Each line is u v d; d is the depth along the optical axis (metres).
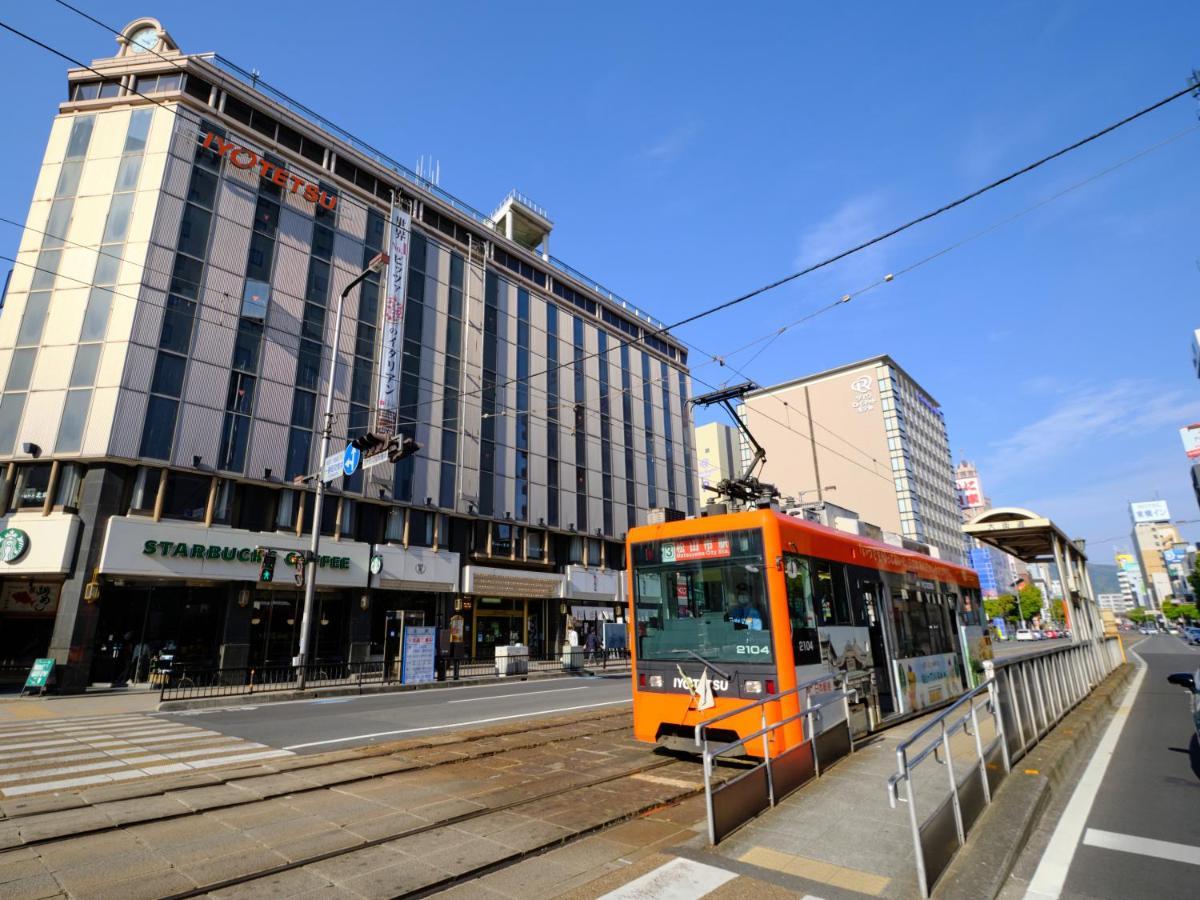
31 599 20.53
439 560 28.75
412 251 31.05
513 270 37.34
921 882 4.16
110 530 19.67
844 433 77.56
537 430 35.62
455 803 6.66
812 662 8.03
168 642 21.52
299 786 7.25
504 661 23.39
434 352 30.81
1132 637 96.62
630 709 13.62
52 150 23.27
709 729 7.96
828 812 5.86
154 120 23.39
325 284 26.83
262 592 23.39
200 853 5.27
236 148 24.64
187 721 12.68
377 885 4.65
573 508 36.62
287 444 24.34
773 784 6.23
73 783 7.41
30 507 20.05
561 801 6.76
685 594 8.65
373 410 27.38
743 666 7.88
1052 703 9.97
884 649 10.27
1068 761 8.16
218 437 22.53
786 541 8.28
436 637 21.33
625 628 33.59
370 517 26.94
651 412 44.84
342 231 27.89
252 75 26.02
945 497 88.50
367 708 14.49
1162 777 7.55
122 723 12.48
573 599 35.38
